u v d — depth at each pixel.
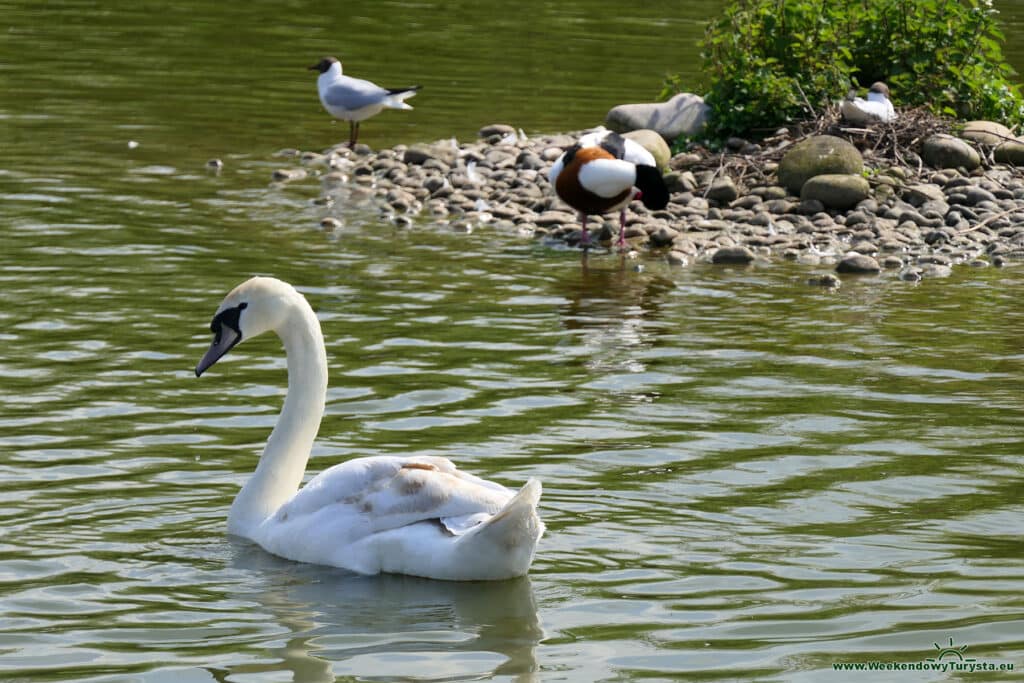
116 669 7.96
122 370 13.85
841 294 18.09
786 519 10.45
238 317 10.30
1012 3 45.69
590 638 8.45
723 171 23.61
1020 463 11.80
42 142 24.88
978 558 9.75
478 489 9.53
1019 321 16.80
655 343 15.56
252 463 11.48
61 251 18.42
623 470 11.48
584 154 20.66
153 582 9.21
